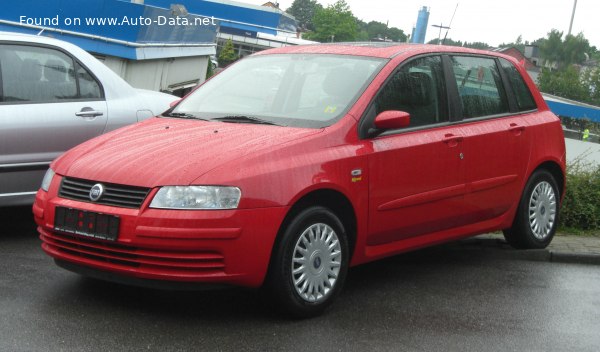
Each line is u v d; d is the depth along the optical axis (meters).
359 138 5.83
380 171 5.88
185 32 22.77
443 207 6.48
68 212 5.21
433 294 6.28
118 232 4.98
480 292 6.43
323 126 5.75
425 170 6.25
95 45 16.83
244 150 5.26
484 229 7.02
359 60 6.36
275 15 68.00
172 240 4.90
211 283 5.07
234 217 4.98
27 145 6.98
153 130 5.87
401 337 5.19
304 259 5.38
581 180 9.62
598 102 97.06
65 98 7.31
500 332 5.42
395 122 5.80
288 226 5.27
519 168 7.27
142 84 18.84
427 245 6.50
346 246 5.66
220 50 65.69
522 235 7.57
